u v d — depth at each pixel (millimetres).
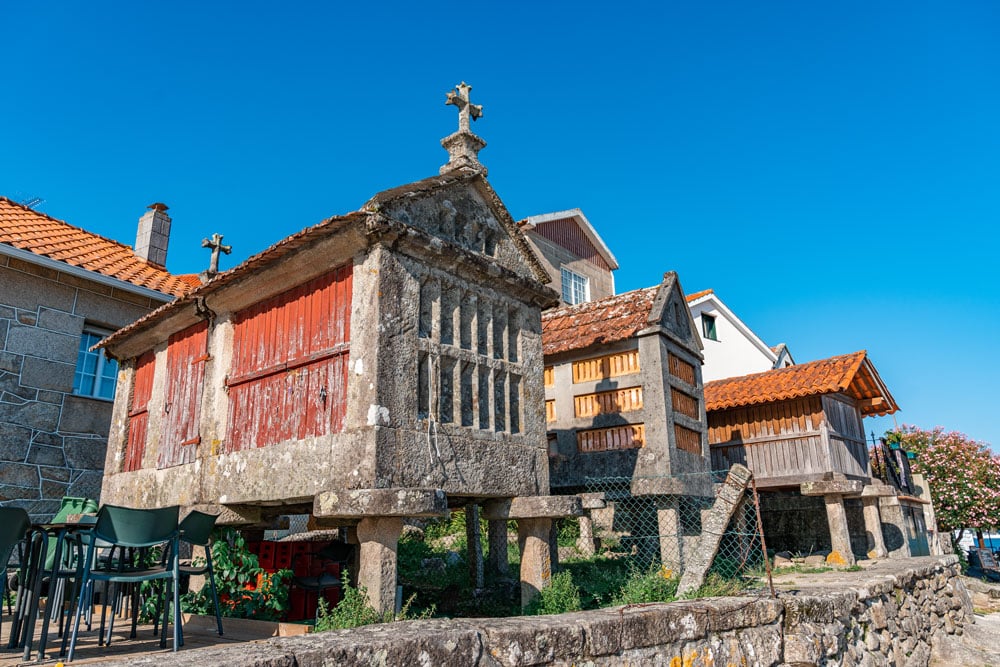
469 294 6215
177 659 2672
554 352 10062
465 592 7703
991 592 14367
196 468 6734
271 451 5918
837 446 11492
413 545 10828
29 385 9984
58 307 10492
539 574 6004
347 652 2914
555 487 9703
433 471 5348
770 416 11891
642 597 6316
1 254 9820
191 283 13133
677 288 10375
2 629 5738
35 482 9859
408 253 5637
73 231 12734
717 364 22562
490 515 6180
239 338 6801
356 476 5027
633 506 10125
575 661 3754
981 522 21359
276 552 6742
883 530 12984
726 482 6770
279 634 5406
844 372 11344
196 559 6496
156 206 13758
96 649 4777
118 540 4355
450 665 3236
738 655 4809
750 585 6887
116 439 8531
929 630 8648
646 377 9242
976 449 23266
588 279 20922
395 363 5289
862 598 6719
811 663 5207
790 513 13656
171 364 7723
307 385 5805
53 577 4578
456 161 7789
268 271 6230
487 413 6098
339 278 5816
